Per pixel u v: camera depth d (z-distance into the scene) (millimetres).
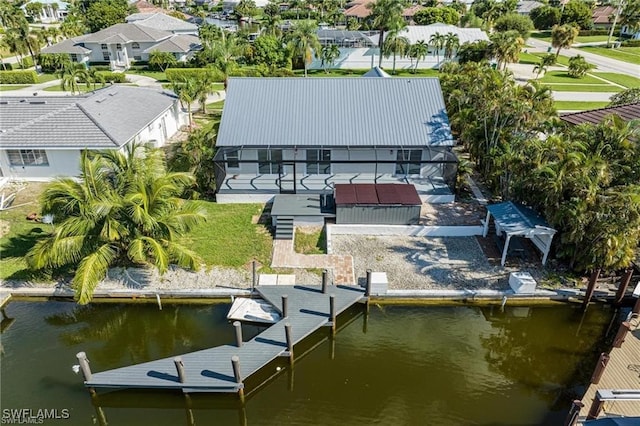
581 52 79125
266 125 26344
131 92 35438
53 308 18625
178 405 14742
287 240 22188
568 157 18500
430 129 26219
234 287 19047
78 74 47375
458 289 19016
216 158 25641
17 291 18828
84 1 111188
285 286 18797
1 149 26984
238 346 15773
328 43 69125
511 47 53500
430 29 68875
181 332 17406
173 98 38312
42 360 16297
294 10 112125
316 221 23344
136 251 17234
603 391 11953
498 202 25547
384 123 26516
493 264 20531
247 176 27391
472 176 28984
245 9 98938
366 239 22469
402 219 23078
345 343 17266
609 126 20531
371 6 65125
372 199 23000
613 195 17906
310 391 15219
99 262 17422
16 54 67125
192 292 18719
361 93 27953
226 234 22578
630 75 60906
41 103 30641
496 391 15039
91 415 14531
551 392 15000
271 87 28141
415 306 18797
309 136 25828
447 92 37062
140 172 19344
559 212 18656
